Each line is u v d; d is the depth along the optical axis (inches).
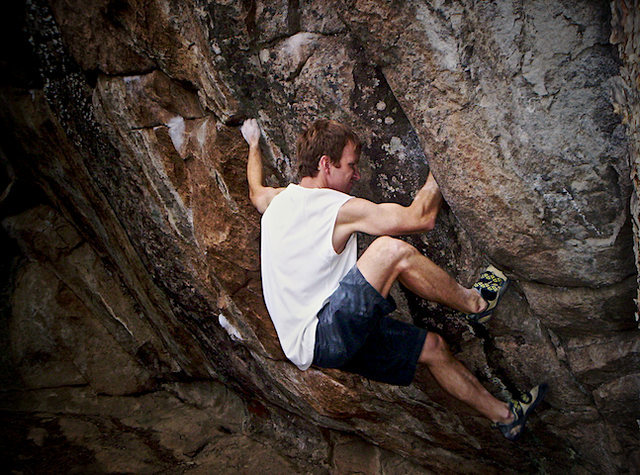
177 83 95.3
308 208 78.7
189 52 88.4
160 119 100.2
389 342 86.4
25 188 157.9
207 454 141.9
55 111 116.0
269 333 115.5
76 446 143.4
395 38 70.4
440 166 75.9
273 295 82.2
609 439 96.6
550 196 71.5
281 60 82.2
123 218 123.3
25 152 139.3
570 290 80.0
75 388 163.2
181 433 150.4
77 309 165.0
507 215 75.1
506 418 90.8
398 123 81.3
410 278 77.9
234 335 122.7
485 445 114.5
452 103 71.2
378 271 76.9
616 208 69.5
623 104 62.4
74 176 130.0
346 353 77.1
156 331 158.9
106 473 132.9
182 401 163.3
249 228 102.4
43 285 164.2
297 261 79.0
